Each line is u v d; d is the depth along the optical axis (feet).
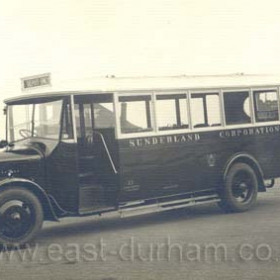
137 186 29.17
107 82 28.58
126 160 28.71
